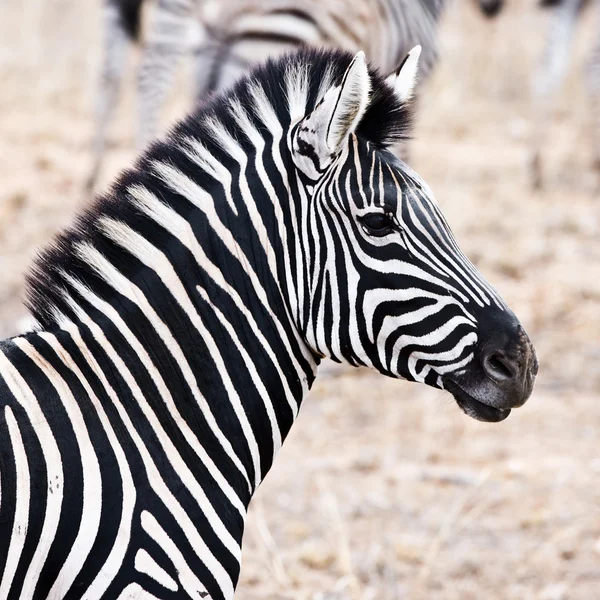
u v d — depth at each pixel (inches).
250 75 337.7
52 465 289.4
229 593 315.6
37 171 1216.2
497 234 1092.5
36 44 1776.6
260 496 647.1
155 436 307.3
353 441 724.7
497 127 1572.3
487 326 316.5
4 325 818.8
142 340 313.3
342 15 760.3
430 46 860.6
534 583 565.0
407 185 318.7
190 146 326.0
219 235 322.0
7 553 281.9
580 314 911.7
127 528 295.7
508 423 758.5
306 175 318.3
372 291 316.2
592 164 1373.0
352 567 572.1
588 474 682.2
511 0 1961.1
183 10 973.2
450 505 643.5
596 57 1344.7
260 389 328.2
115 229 317.1
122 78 1124.5
